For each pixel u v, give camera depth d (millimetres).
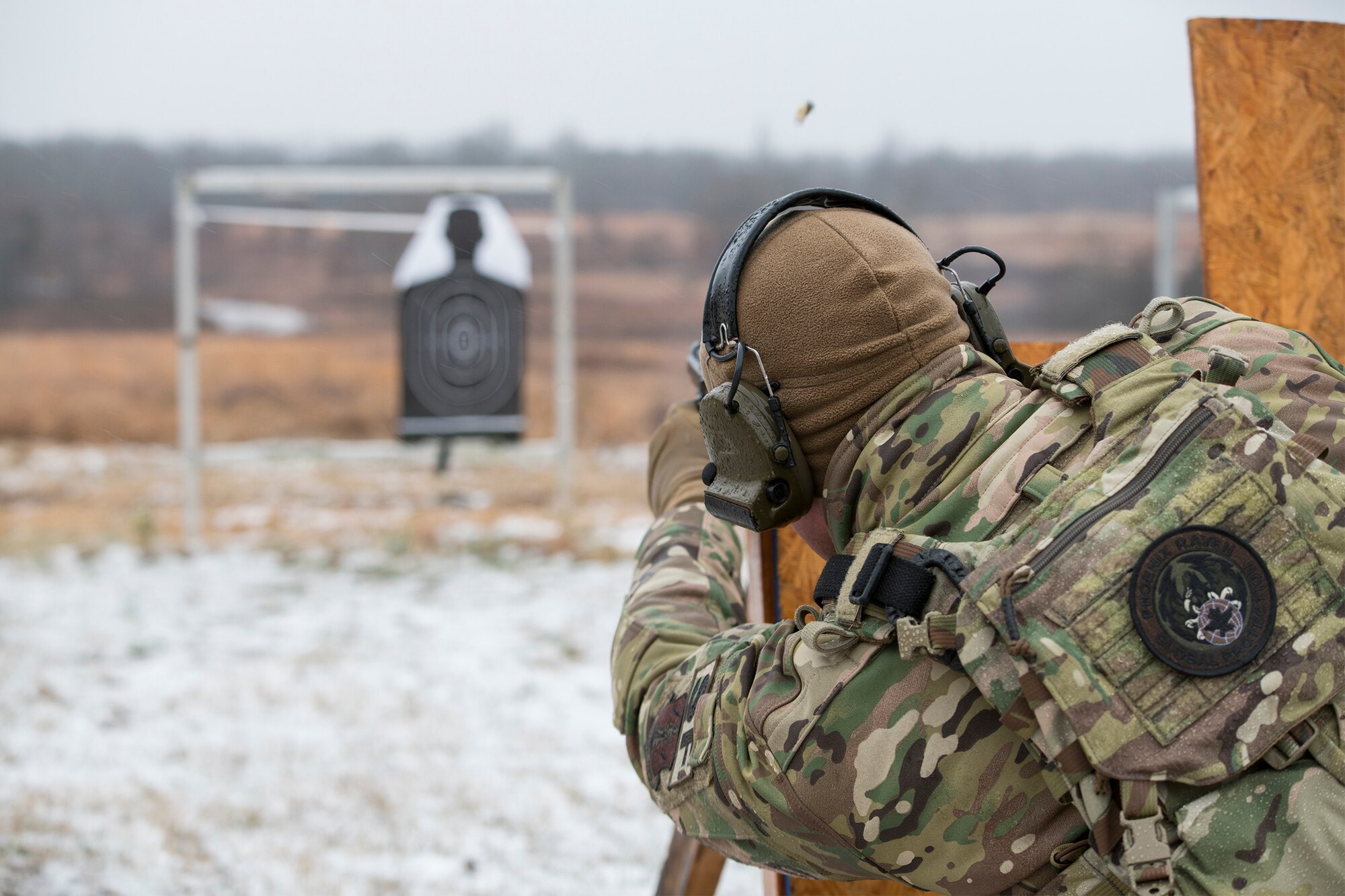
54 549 7000
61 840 2822
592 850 2846
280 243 23500
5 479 10039
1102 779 669
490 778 3322
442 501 8938
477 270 7961
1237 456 705
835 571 780
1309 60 1589
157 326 20609
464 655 4695
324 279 22953
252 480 10164
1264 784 674
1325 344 1623
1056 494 718
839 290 779
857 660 735
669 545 1027
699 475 1100
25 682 4266
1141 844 659
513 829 2969
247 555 6859
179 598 5730
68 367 16844
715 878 1872
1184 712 664
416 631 5078
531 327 20781
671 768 838
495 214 8008
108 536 7504
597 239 25938
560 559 6711
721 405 812
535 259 24453
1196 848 666
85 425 14102
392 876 2672
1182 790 671
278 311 20984
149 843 2822
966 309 899
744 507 812
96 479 10188
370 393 16625
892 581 729
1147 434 720
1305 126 1597
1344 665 680
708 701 812
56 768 3363
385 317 21359
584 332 20594
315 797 3152
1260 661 675
